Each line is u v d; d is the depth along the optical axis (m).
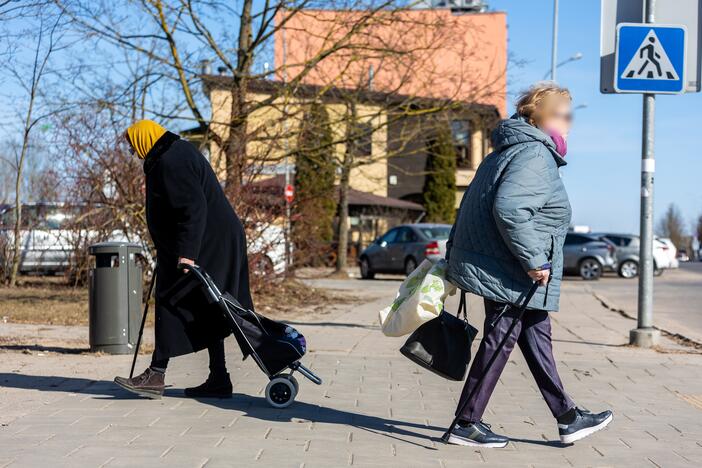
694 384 6.99
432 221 37.38
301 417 5.38
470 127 16.27
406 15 14.15
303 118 13.86
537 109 4.68
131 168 12.69
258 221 12.98
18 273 17.36
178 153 5.59
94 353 7.87
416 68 14.50
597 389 6.73
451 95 15.16
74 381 6.51
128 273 7.91
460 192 40.16
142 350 8.03
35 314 11.35
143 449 4.49
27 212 16.19
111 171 12.65
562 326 11.62
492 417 5.62
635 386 6.88
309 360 7.82
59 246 15.63
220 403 5.77
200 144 13.65
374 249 24.83
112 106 13.00
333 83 14.30
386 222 35.66
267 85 14.34
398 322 4.75
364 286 20.02
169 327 5.68
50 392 6.06
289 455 4.44
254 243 13.09
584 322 12.28
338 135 15.05
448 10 15.18
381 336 9.67
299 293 14.73
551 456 4.62
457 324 4.85
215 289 5.48
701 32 9.09
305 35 14.86
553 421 5.51
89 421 5.14
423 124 15.55
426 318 4.68
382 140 16.16
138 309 8.00
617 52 8.95
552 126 4.67
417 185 39.72
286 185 15.20
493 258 4.57
